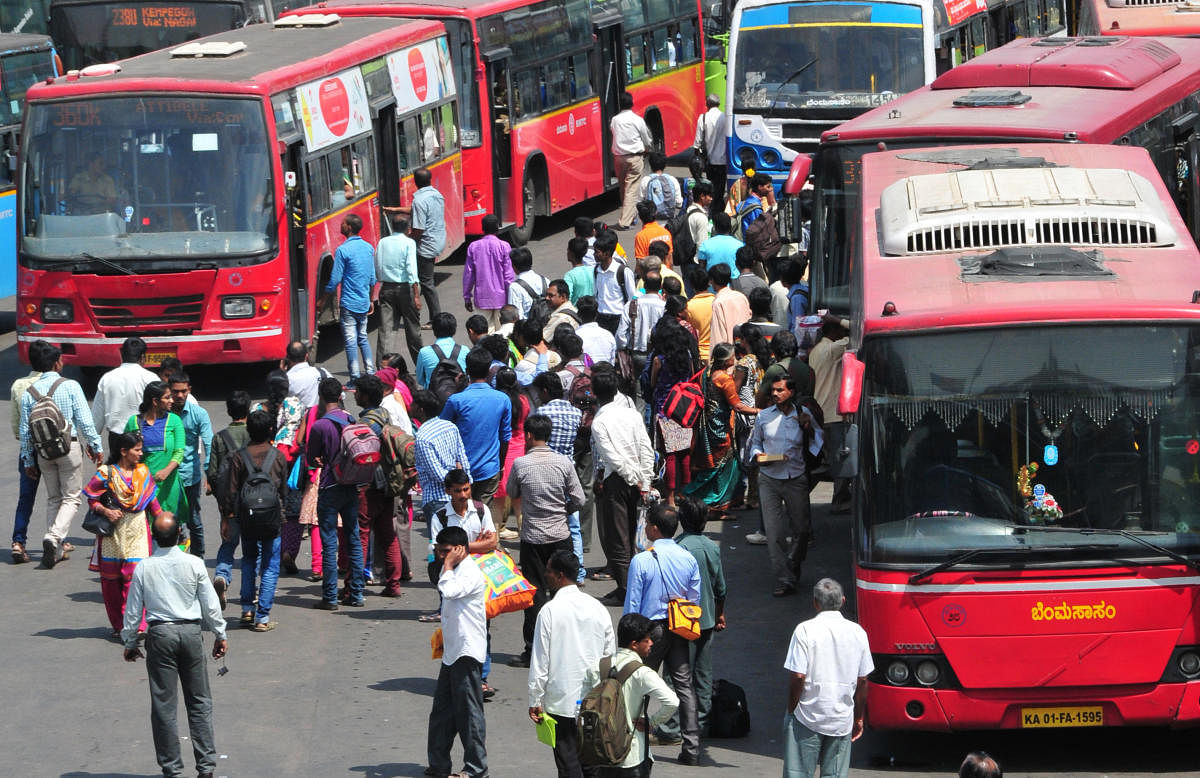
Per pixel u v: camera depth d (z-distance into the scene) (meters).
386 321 76.19
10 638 47.50
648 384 58.81
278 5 102.56
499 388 52.56
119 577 46.75
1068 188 42.81
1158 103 60.06
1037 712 36.38
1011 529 36.34
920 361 36.97
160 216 72.38
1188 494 36.28
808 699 33.19
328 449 49.03
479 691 36.88
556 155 102.25
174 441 49.59
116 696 43.12
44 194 72.69
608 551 48.66
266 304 72.69
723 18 129.62
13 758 38.91
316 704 42.34
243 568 48.12
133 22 93.12
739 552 53.97
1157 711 36.16
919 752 39.03
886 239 41.94
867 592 36.84
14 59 89.38
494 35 95.31
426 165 89.94
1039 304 36.91
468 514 42.91
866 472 37.12
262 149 72.25
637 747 32.84
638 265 64.81
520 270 68.88
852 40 86.06
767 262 76.44
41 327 72.94
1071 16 122.38
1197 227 62.22
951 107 60.19
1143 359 36.44
